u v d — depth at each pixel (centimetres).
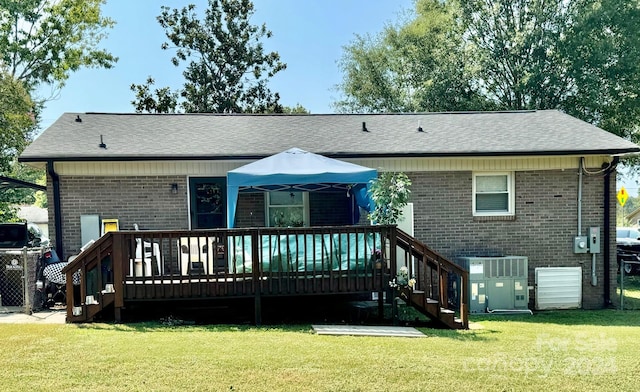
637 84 1973
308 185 1080
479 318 988
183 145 1088
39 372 506
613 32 2070
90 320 787
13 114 1841
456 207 1127
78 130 1145
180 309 898
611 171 1155
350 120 1348
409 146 1122
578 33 2109
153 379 489
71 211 1018
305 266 819
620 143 1127
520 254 1144
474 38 2495
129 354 571
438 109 2456
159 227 1049
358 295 1050
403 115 1402
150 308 890
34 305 894
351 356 584
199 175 1064
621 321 966
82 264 782
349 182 876
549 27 2255
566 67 2186
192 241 980
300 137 1180
